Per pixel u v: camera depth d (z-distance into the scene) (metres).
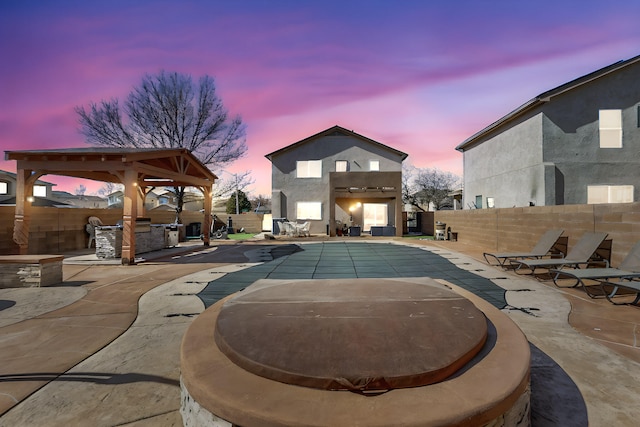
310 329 2.37
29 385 2.75
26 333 4.00
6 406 2.44
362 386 1.69
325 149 21.67
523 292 5.77
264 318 2.63
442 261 9.42
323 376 1.72
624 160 13.65
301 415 1.50
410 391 1.69
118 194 41.31
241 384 1.78
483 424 1.56
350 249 12.69
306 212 21.45
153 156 10.00
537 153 13.88
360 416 1.49
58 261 6.88
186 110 22.62
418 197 38.53
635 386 2.64
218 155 24.25
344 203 21.72
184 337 2.45
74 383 2.79
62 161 9.30
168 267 8.80
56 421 2.27
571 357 3.18
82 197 43.12
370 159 21.70
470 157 20.31
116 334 3.97
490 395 1.65
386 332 2.30
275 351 2.03
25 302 5.41
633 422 2.18
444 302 3.07
